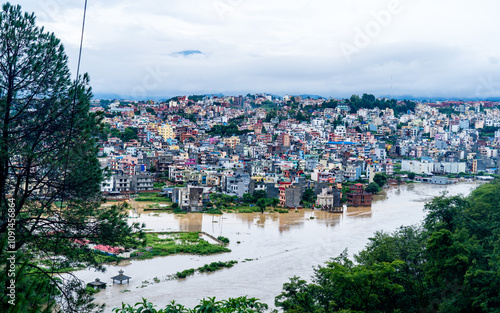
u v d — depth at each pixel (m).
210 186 176.38
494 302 48.00
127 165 186.12
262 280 78.31
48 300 23.80
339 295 49.19
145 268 84.12
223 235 112.81
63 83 36.38
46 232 33.12
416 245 62.88
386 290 50.09
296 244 104.25
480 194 90.38
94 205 35.38
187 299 68.38
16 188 33.47
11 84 34.53
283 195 157.50
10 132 33.00
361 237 111.31
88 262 34.72
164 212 140.88
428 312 58.22
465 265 54.22
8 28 34.09
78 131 34.72
